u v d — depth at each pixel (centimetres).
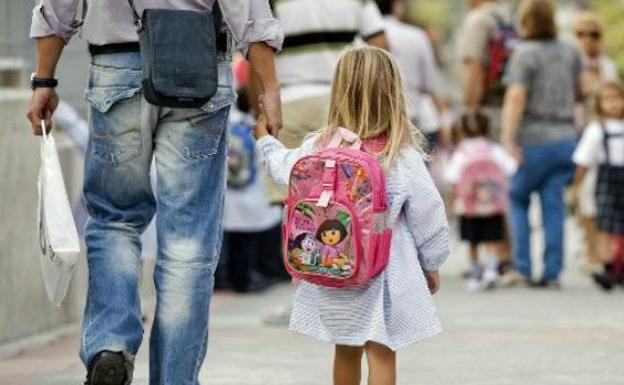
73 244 1301
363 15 2214
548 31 2962
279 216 3014
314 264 1393
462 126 3070
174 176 1359
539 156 2955
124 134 1363
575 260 3650
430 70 3244
